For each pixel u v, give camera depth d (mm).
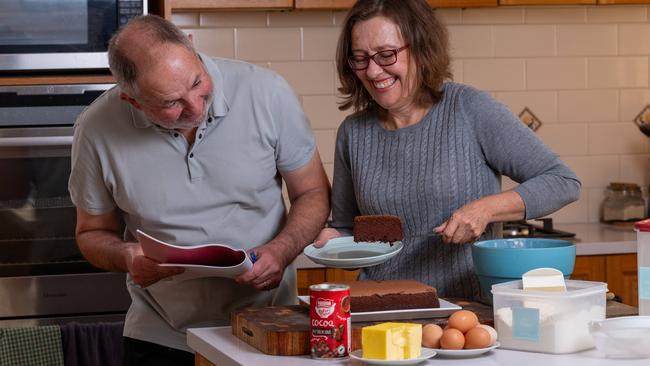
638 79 3967
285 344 1807
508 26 3879
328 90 3807
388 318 1919
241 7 3461
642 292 1858
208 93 2025
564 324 1743
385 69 2174
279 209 2395
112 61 2002
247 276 2100
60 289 3115
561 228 3830
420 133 2262
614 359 1703
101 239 2342
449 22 3846
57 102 3068
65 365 2623
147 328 2393
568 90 3930
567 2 3664
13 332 2566
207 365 1977
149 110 2018
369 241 2184
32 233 3104
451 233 2055
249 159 2254
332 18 3793
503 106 2256
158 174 2236
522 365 1675
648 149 3990
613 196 3912
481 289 2129
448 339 1739
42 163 3080
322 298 1757
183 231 2279
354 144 2350
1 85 3043
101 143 2246
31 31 3053
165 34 1981
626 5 3932
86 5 3064
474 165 2236
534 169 2186
